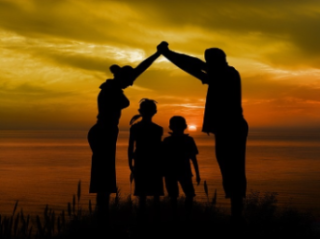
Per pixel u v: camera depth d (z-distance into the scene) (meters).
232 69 4.55
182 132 5.50
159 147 5.29
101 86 5.34
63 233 4.52
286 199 23.22
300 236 4.65
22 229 3.95
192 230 4.57
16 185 32.31
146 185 5.16
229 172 4.45
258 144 170.00
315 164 59.34
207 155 79.25
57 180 36.28
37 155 80.62
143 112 5.34
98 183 5.14
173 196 5.29
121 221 4.94
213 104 4.50
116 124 5.30
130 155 5.31
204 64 4.58
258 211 5.13
